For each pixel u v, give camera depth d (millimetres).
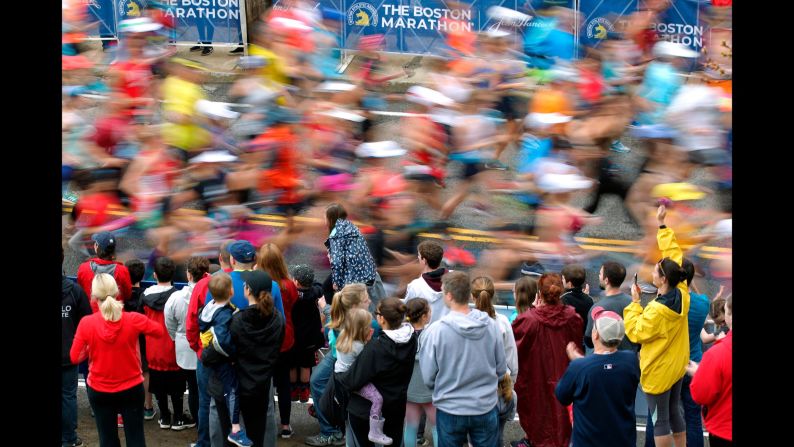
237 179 16062
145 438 11734
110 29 21766
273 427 10555
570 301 11070
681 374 10156
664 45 17609
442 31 21500
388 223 15695
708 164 16391
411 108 19250
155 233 15789
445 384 9484
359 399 9594
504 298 14367
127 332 10289
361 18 21500
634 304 10234
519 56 18719
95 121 16609
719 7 19188
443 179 16109
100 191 16109
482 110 16594
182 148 16125
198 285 10594
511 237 15633
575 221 15742
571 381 9195
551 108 16234
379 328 10977
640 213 16172
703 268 15172
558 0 19594
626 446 9125
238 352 10086
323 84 17203
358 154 16484
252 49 16859
